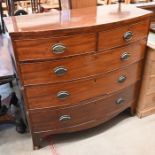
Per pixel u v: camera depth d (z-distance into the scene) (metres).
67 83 1.40
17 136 1.77
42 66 1.29
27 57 1.24
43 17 1.44
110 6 1.71
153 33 1.74
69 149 1.66
